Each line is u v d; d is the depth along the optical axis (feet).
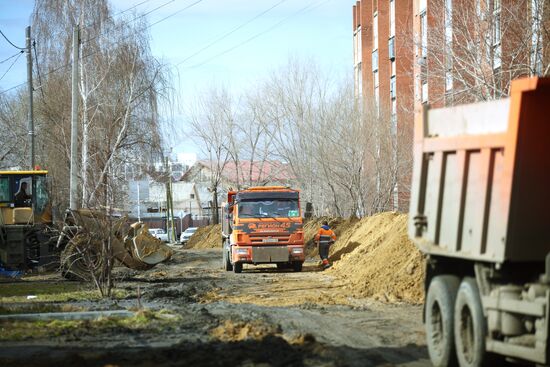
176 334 54.24
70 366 42.29
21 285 96.63
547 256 33.58
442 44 110.52
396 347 47.50
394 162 180.34
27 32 162.50
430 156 43.68
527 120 34.71
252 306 71.87
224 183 285.43
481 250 36.91
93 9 173.78
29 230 117.08
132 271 125.29
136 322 60.34
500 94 98.48
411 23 184.65
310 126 217.15
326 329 55.47
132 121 172.04
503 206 35.04
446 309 40.55
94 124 167.94
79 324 59.36
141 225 104.47
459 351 39.32
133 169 175.22
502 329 35.94
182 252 196.85
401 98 178.91
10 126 235.20
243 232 120.47
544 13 94.53
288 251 120.37
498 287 36.60
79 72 168.66
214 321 60.23
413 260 82.43
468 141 38.99
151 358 43.73
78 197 130.00
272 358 42.57
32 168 160.66
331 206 203.21
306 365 40.70
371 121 189.06
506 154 35.17
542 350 33.14
